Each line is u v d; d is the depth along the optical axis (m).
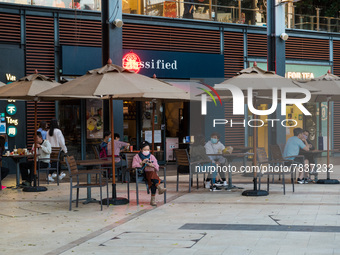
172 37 19.92
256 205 10.41
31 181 13.75
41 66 17.47
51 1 17.59
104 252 6.72
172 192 12.61
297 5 23.92
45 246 7.14
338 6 24.75
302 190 12.59
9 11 16.89
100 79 10.07
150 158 10.66
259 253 6.53
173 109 20.20
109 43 16.70
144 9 19.38
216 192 12.52
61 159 15.98
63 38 17.78
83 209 10.27
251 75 11.94
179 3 20.17
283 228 8.06
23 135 17.30
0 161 13.22
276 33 20.17
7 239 7.62
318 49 24.05
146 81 10.37
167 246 6.99
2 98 12.69
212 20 20.95
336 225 8.23
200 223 8.60
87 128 18.31
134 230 8.12
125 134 19.22
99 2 18.45
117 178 14.95
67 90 9.92
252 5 21.97
